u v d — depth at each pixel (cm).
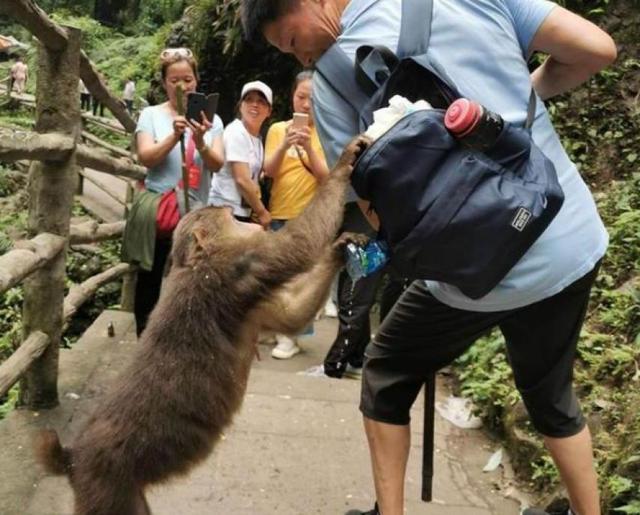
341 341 354
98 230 348
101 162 340
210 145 327
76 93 279
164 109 324
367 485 252
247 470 254
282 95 651
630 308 301
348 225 283
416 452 275
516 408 280
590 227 170
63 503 222
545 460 249
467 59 158
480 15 163
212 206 201
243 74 661
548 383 186
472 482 261
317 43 171
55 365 283
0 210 824
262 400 310
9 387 241
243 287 182
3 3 227
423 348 197
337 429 290
